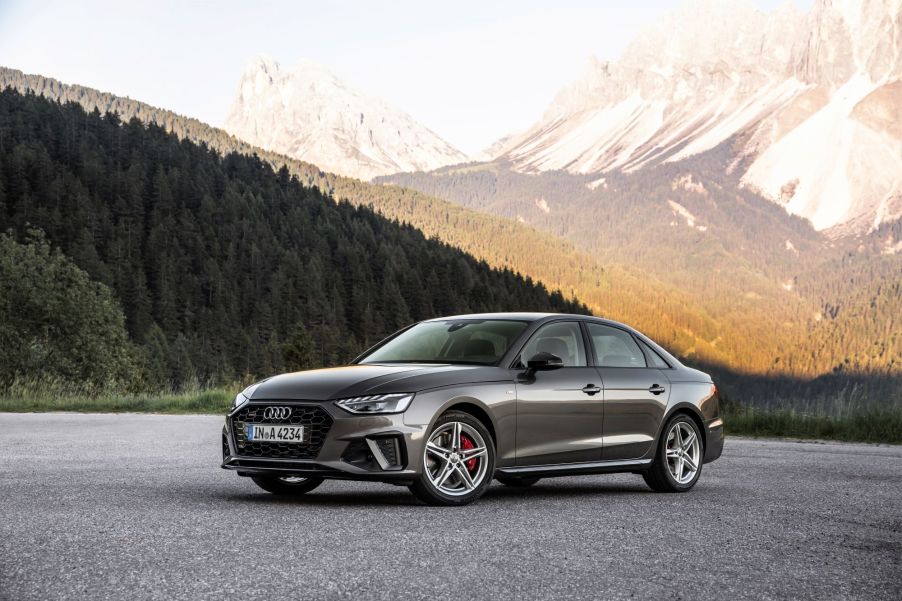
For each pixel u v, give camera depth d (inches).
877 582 172.6
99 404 808.9
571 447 285.1
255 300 6781.5
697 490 315.6
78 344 1945.1
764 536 218.8
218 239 7367.1
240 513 231.3
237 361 5846.5
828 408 639.1
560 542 202.4
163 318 6097.4
